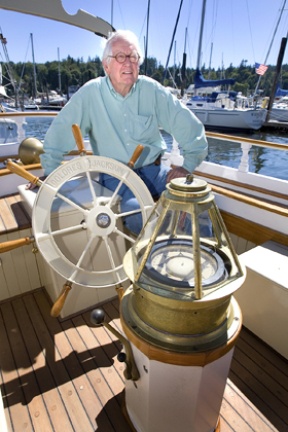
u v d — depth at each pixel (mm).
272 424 1155
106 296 1771
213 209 769
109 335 1555
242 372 1363
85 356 1439
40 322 1644
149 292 724
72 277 1321
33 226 1246
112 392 1269
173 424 959
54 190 1279
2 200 2188
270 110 15391
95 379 1326
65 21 2266
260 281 1403
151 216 871
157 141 1806
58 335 1560
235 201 1972
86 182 1709
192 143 1689
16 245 1259
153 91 1615
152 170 1817
